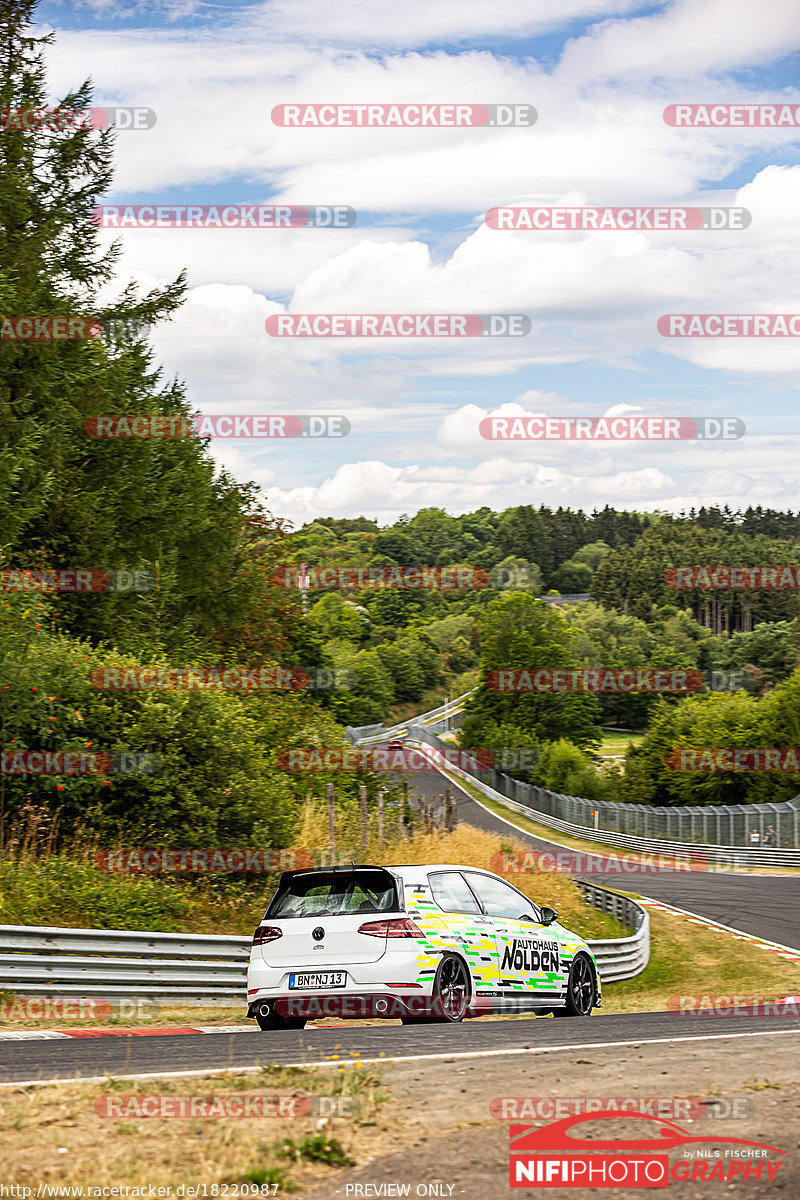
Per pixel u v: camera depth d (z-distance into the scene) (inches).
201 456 1535.4
